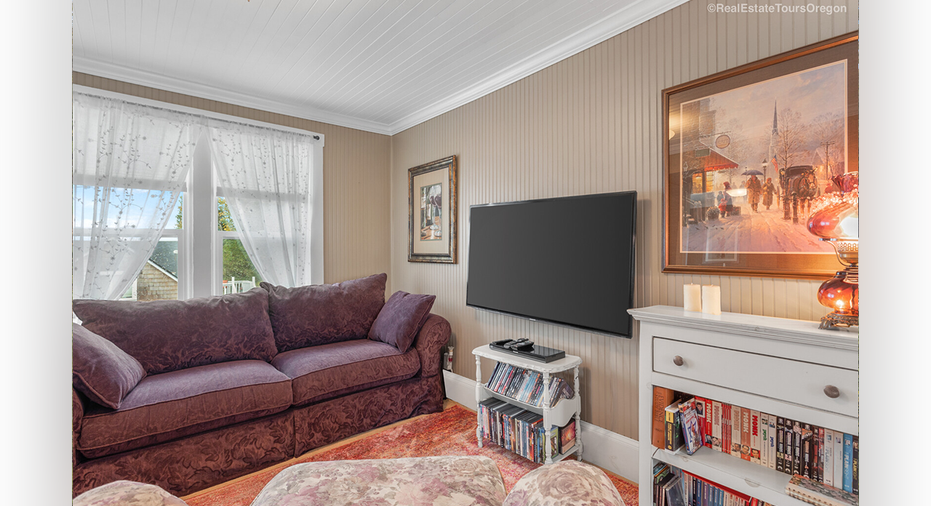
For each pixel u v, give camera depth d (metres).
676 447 1.76
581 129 2.51
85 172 2.74
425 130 3.83
